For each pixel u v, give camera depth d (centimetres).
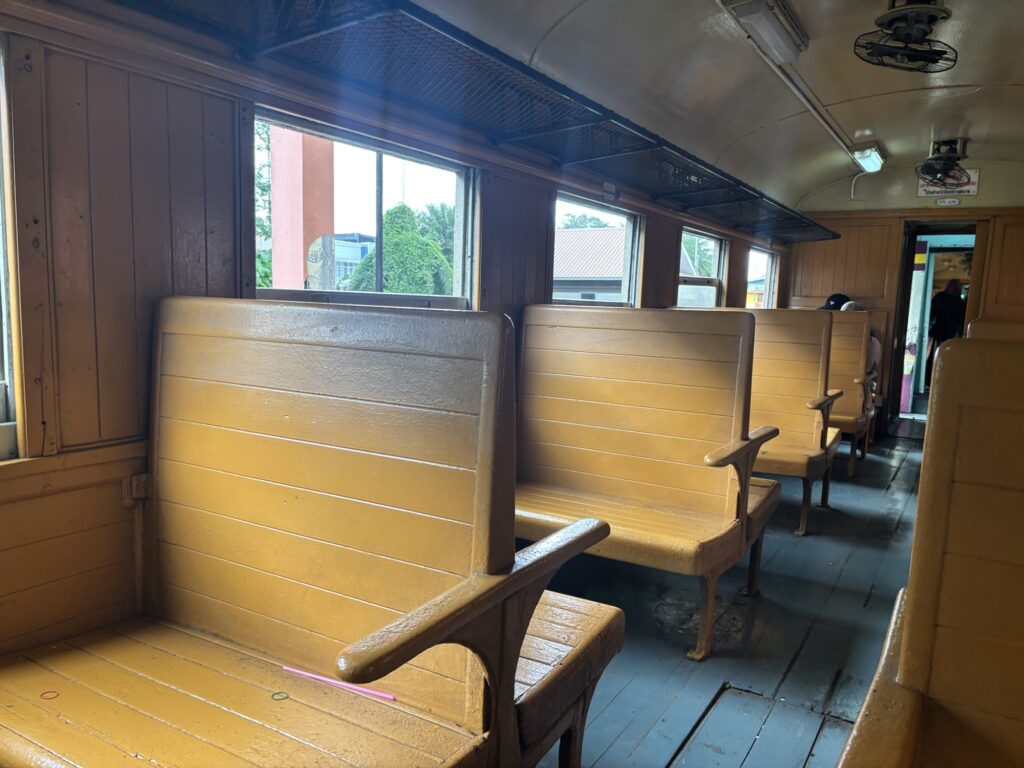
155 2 187
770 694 235
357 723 142
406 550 150
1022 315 705
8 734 134
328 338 163
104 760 126
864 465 618
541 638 175
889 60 359
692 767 196
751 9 334
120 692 152
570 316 337
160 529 196
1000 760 106
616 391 322
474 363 142
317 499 164
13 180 166
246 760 127
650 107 434
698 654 258
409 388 150
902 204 752
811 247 805
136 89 190
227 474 180
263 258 249
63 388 180
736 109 497
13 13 161
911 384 1041
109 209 186
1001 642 104
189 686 156
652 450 311
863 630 286
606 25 337
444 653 144
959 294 942
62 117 174
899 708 105
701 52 399
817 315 437
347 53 222
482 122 304
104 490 191
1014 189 697
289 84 229
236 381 179
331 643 162
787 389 448
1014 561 103
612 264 478
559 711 160
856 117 568
